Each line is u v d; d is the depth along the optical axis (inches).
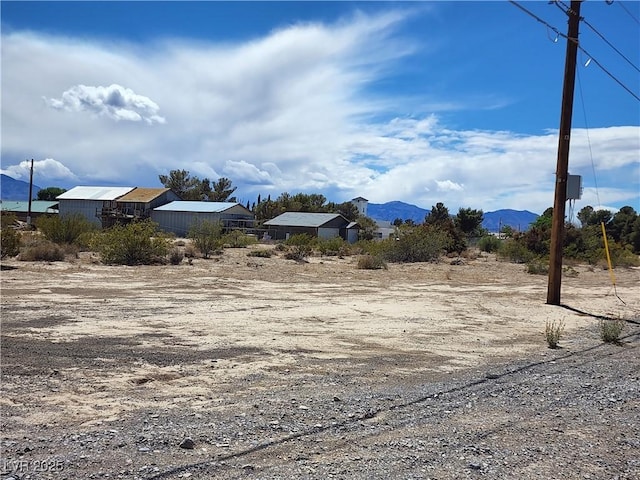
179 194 5103.3
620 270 1667.1
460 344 497.0
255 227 3523.6
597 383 367.6
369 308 690.2
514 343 515.2
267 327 529.7
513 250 1801.2
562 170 791.7
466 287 1004.6
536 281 1179.3
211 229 1509.6
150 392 307.3
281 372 362.9
